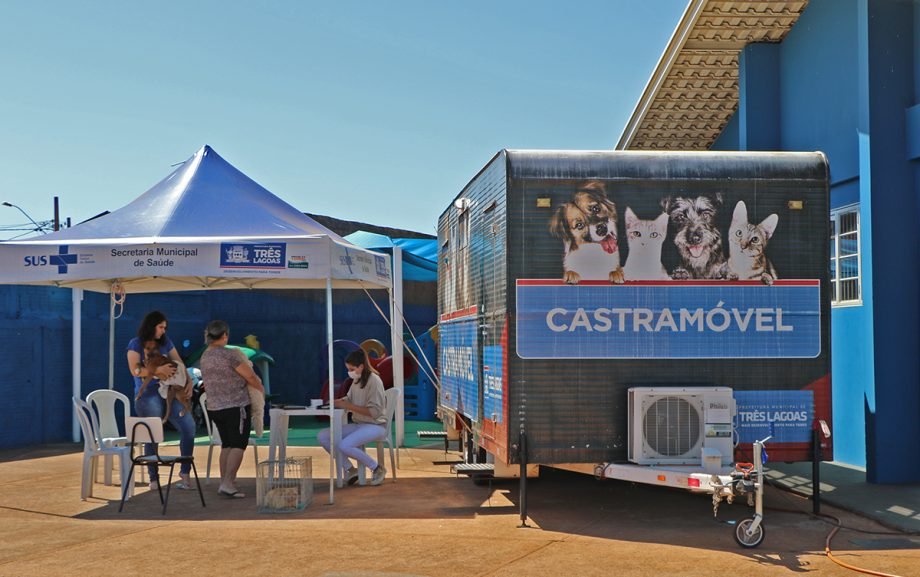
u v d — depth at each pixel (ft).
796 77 37.99
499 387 25.31
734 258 24.76
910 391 30.22
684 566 20.22
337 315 59.72
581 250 24.50
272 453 31.89
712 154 25.11
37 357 44.19
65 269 27.78
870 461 30.22
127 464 30.12
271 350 57.21
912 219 30.55
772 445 24.72
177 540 23.11
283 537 23.38
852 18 33.37
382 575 19.57
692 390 23.90
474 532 23.85
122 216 30.81
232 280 38.99
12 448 42.60
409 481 32.94
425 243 60.23
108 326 48.11
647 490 30.45
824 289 24.95
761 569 19.99
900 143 30.73
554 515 26.18
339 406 32.22
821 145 35.68
